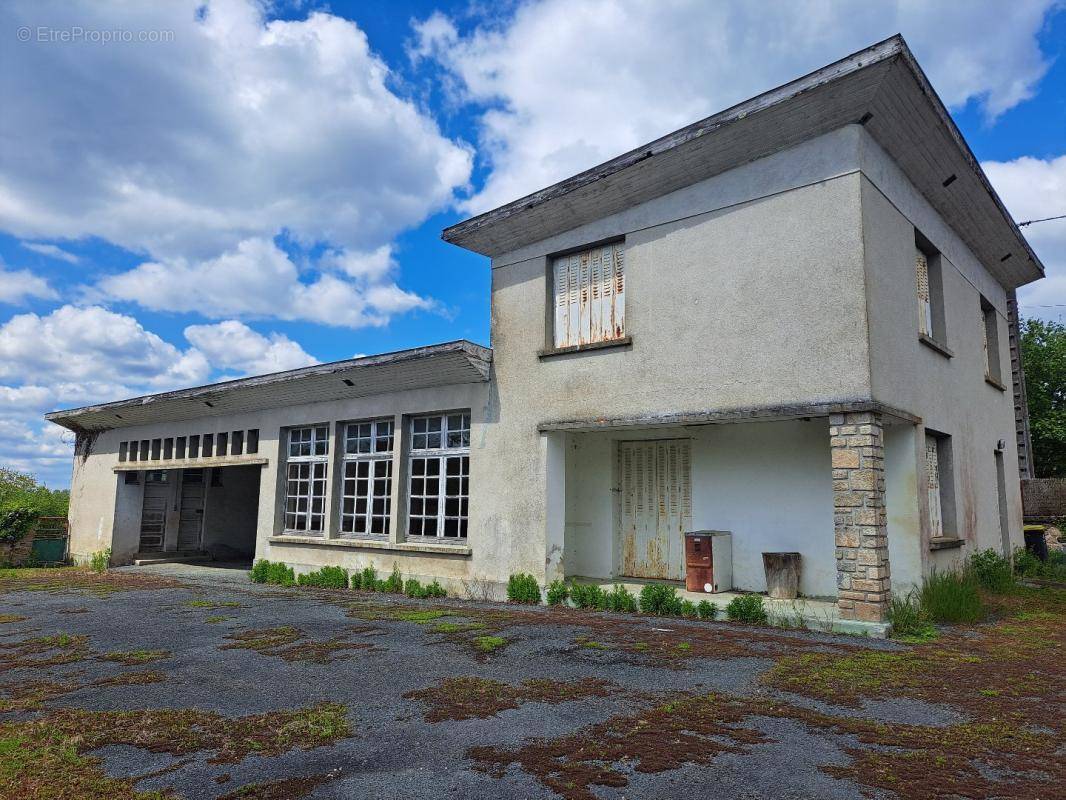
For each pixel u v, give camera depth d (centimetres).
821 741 430
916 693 531
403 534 1230
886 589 764
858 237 781
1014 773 380
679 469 1086
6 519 1881
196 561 1877
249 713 495
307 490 1421
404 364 1176
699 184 923
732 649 679
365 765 398
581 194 1009
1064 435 2272
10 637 796
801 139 835
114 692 554
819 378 790
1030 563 1380
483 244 1157
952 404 1058
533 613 919
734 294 872
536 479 1053
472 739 438
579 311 1057
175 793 361
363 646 713
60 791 363
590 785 367
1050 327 2598
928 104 830
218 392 1505
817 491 929
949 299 1094
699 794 356
